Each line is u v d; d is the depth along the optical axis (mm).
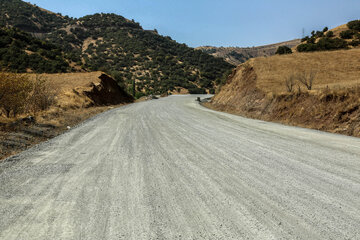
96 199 3033
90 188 3398
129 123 10750
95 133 8172
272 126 9914
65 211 2713
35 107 12773
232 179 3732
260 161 4703
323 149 5676
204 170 4195
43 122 9609
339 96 10188
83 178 3816
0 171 4176
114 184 3549
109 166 4465
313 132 8398
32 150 5758
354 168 4207
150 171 4164
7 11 173250
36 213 2668
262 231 2291
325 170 4109
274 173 3988
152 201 2975
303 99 12219
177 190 3318
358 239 2143
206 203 2912
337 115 9445
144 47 146250
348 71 19984
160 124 10406
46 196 3125
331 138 7180
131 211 2713
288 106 12742
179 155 5242
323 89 11727
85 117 13258
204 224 2436
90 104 21750
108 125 10117
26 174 4008
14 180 3725
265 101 15297
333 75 19047
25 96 10328
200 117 13352
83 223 2453
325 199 2990
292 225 2395
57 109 13805
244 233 2264
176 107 22688
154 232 2285
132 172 4113
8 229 2344
